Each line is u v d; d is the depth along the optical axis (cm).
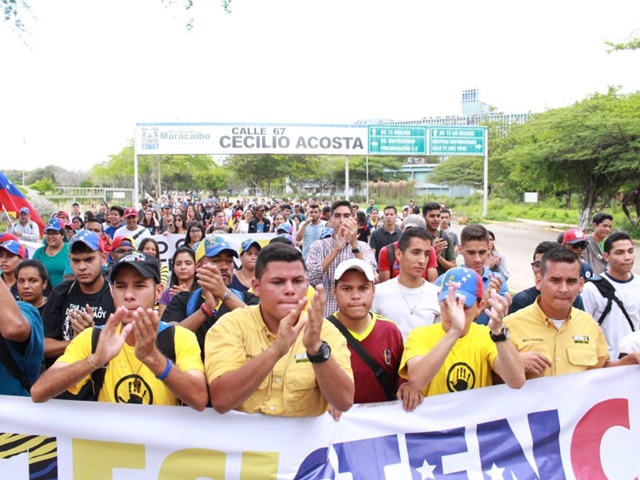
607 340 486
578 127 2884
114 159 6069
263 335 289
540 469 337
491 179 5906
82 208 3978
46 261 702
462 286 333
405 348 345
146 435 293
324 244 635
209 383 280
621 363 371
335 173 7550
